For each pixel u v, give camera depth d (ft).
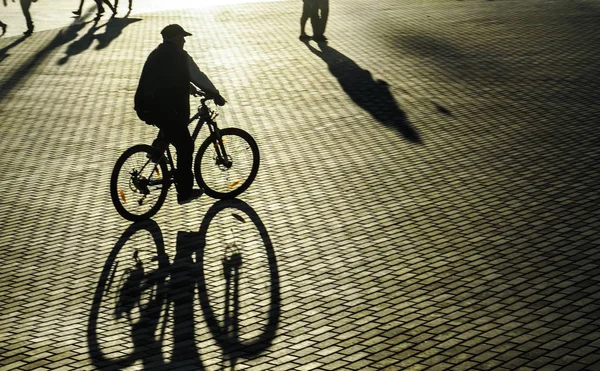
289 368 19.11
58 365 19.89
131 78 51.49
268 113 42.29
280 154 35.68
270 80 49.37
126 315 22.48
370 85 47.34
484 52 54.90
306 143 37.11
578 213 27.86
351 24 68.28
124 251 26.76
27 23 68.80
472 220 27.76
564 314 20.90
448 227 27.25
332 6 79.46
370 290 23.02
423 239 26.37
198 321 21.90
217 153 30.55
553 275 23.27
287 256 25.64
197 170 30.60
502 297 22.11
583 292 22.09
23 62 57.31
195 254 26.21
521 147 35.32
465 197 29.89
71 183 33.45
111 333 21.52
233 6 81.61
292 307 22.31
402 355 19.34
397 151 35.53
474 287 22.82
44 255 26.73
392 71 50.62
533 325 20.40
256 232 27.68
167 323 21.89
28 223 29.48
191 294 23.49
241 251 26.22
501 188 30.66
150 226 28.78
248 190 31.60
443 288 22.88
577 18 65.82
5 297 23.91
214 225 28.50
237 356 19.90
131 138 39.29
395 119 40.42
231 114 42.29
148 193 29.04
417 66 51.70
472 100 43.32
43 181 33.78
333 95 45.47
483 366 18.56
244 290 23.52
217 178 30.96
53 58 58.29
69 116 43.57
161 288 23.98
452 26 65.16
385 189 31.07
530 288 22.54
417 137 37.40
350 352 19.66
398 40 60.29
